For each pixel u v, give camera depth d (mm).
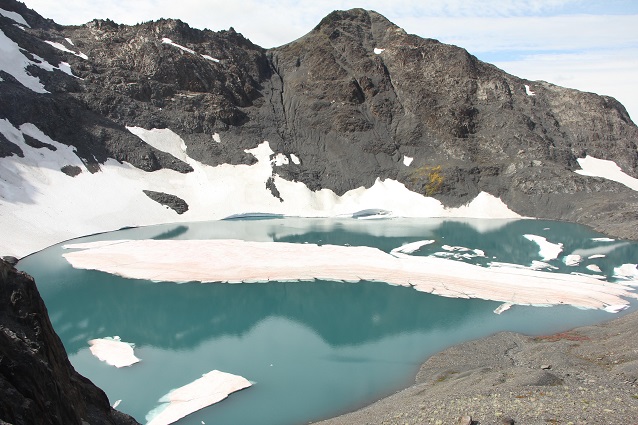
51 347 17734
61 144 91250
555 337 39000
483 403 22547
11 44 100938
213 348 39344
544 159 104750
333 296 51719
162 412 29453
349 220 93812
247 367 35875
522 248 71250
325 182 105688
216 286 54562
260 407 30016
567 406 21000
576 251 69062
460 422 20125
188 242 72000
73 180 86375
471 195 100250
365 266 60906
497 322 44031
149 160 97875
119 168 94562
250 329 43562
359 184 105625
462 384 28250
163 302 49875
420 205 99688
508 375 27719
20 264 60625
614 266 61594
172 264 61281
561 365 29938
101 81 106938
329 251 67875
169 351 38750
